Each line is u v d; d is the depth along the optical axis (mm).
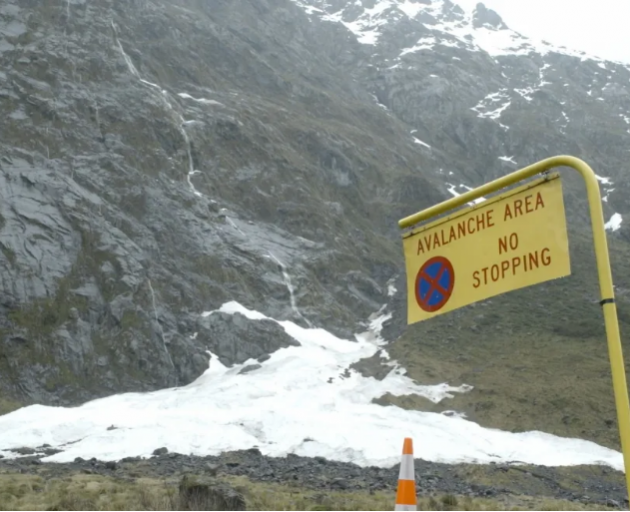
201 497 19328
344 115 92125
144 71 75625
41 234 54062
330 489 26484
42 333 49812
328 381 47844
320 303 60812
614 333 6035
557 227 6242
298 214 68500
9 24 71062
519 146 98250
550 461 36719
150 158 64938
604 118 112250
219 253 60250
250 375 48844
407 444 7422
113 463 31125
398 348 53594
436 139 100250
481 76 116375
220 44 91500
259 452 34969
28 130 60969
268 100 87188
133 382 49156
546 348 51844
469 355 51562
